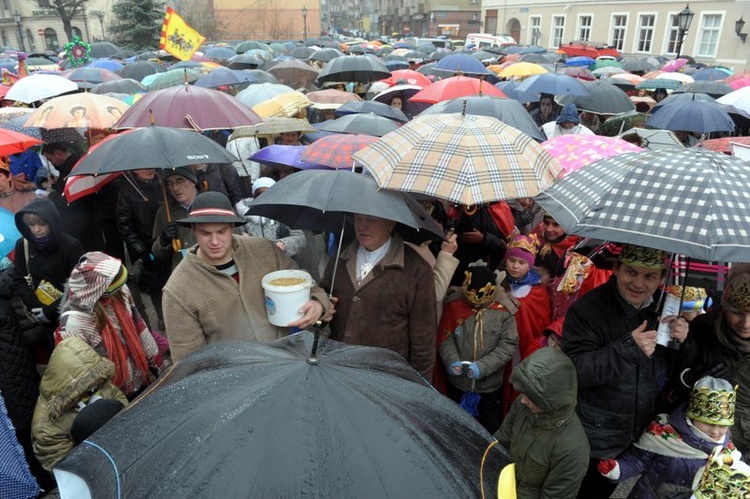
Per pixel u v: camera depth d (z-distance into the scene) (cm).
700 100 689
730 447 230
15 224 345
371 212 223
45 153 524
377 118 516
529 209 462
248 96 669
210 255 243
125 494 116
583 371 223
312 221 289
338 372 145
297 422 124
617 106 803
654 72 1410
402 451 124
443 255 295
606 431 236
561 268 351
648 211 177
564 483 226
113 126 462
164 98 417
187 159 332
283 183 245
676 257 220
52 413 242
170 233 376
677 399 244
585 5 3359
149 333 304
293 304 240
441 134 249
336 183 233
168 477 115
